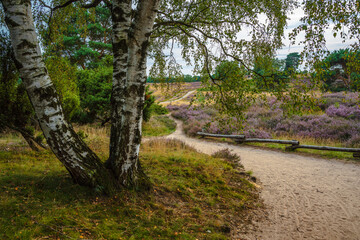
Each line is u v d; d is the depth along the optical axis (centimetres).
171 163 687
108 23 2322
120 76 408
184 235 330
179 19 563
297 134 1292
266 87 469
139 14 322
